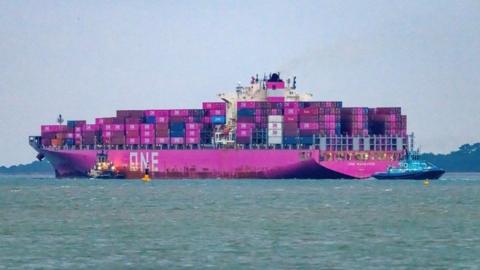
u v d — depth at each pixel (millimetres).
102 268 193500
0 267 194750
